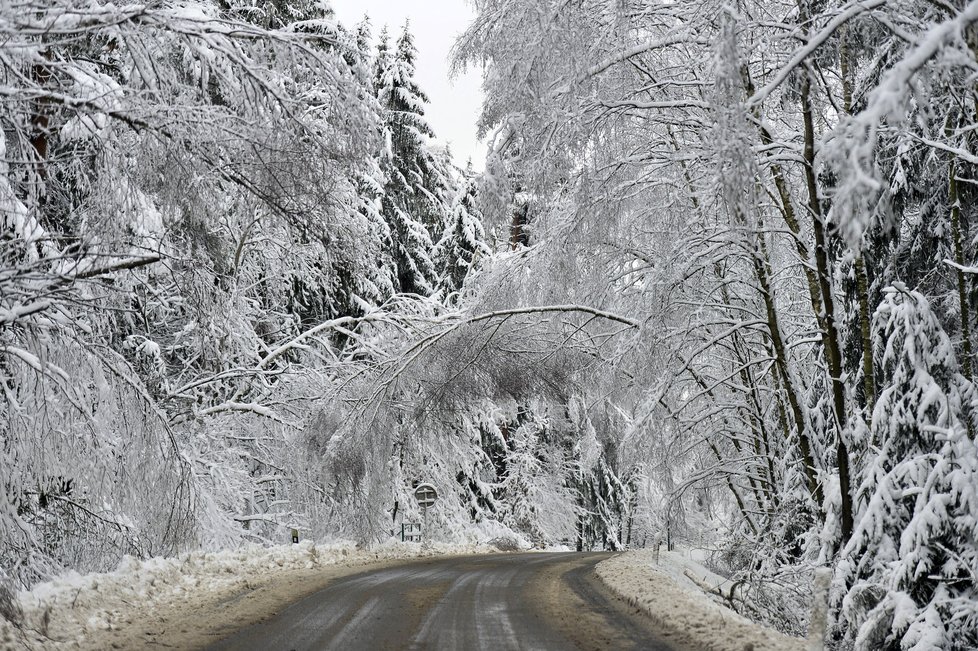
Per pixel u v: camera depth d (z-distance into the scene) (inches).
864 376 472.7
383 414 793.6
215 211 498.9
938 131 442.6
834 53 493.0
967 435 402.9
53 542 565.3
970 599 381.1
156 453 559.5
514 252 792.9
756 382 691.4
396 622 416.5
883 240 461.1
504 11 577.0
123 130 451.8
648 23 592.4
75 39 425.4
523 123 562.3
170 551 626.8
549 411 1085.8
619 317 682.2
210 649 335.3
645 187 609.0
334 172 489.1
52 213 508.4
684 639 368.5
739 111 390.0
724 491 781.9
